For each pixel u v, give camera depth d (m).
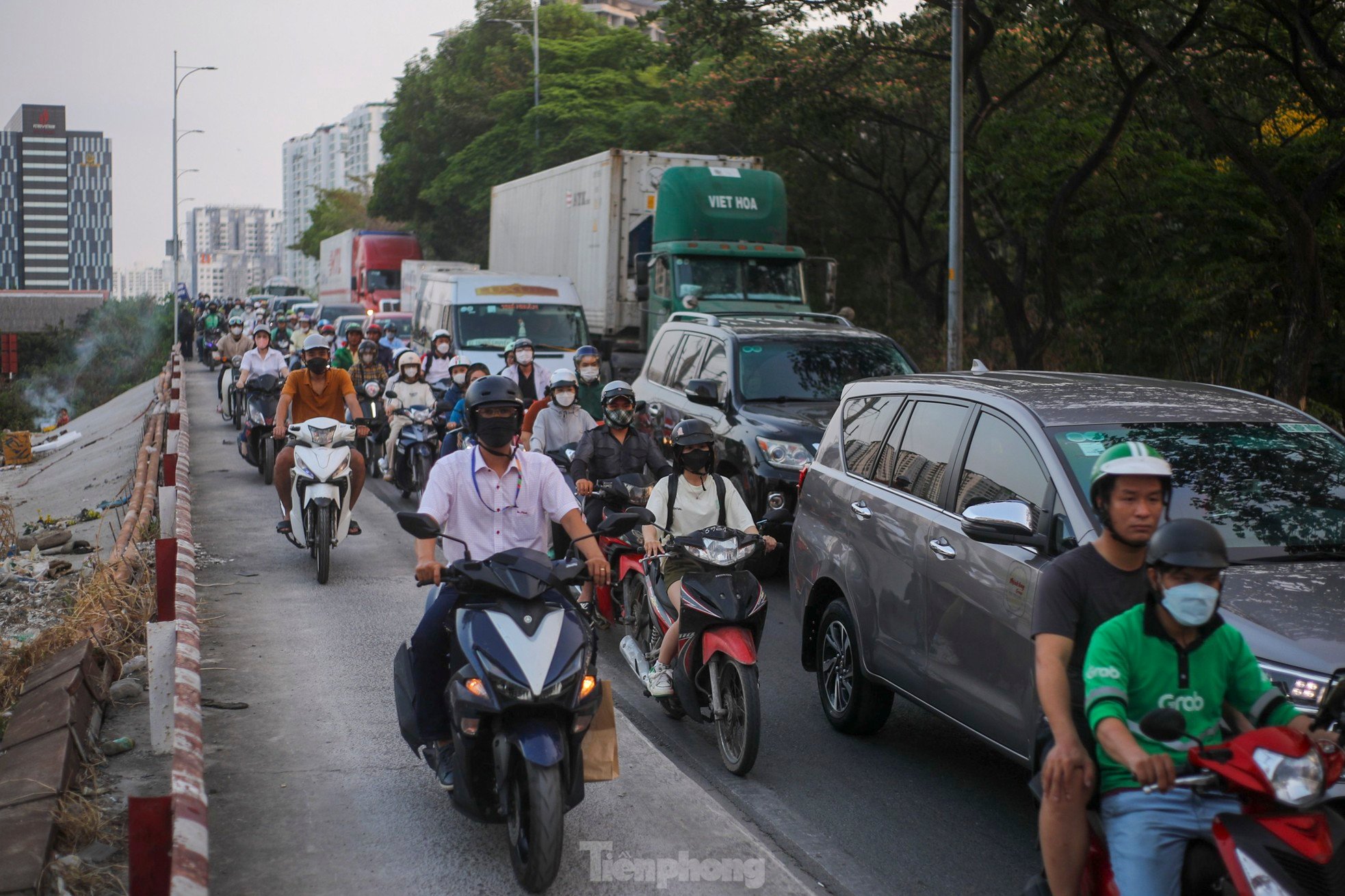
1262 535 6.01
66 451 40.28
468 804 5.66
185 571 8.59
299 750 7.39
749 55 30.08
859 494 8.05
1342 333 20.33
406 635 10.24
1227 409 6.97
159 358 78.06
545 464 6.16
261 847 6.00
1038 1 22.89
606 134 51.09
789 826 6.64
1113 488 4.18
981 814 6.83
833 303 25.80
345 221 121.31
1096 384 7.49
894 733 8.33
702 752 7.87
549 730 5.38
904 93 31.31
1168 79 19.38
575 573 5.79
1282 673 4.95
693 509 8.02
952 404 7.52
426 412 17.94
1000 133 24.42
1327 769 3.68
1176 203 20.20
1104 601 4.24
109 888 5.41
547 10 68.31
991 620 6.30
